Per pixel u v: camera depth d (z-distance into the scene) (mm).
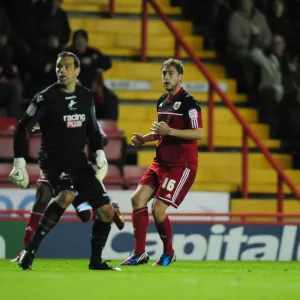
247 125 48719
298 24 59812
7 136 47156
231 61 57469
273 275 28797
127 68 56125
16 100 49719
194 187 50844
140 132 53250
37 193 31984
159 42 58594
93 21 57969
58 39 50312
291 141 54500
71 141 27734
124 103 54781
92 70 49219
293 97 54844
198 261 40688
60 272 27109
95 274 26219
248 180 52156
